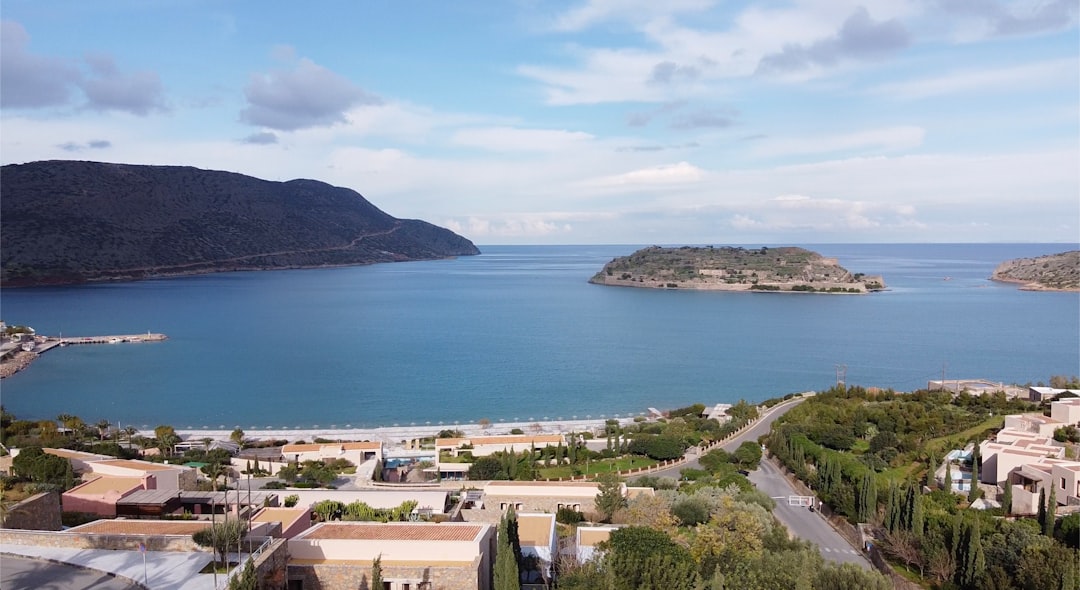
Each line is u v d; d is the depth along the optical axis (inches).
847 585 1871.3
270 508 2235.5
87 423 5856.3
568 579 1727.4
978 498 3041.3
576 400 6875.0
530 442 4360.2
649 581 1697.8
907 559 2429.9
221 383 7628.0
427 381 7741.1
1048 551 2047.2
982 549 2214.6
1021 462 3191.4
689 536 2369.6
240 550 1649.9
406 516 2422.5
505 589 1590.8
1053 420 4065.0
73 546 1723.7
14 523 1822.1
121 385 7529.5
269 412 6368.1
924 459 3676.2
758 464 4037.9
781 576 1887.3
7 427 4749.0
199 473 3614.7
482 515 2501.2
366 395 7066.9
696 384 7618.1
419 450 4699.8
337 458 4168.3
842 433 4104.3
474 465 3818.9
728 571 1887.3
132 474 2738.7
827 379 7864.2
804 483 3535.9
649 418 5925.2
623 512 2600.9
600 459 4153.5
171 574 1568.7
